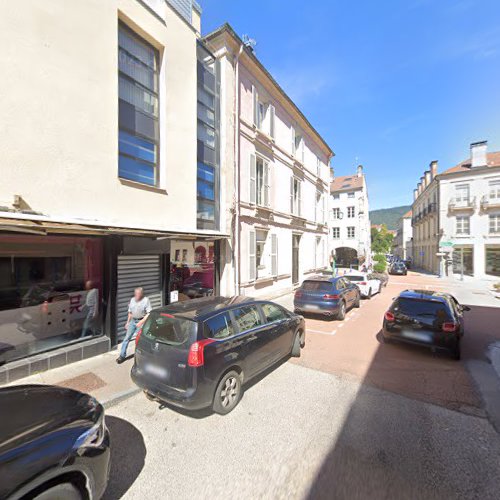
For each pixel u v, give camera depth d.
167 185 6.90
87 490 2.13
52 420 2.15
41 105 4.58
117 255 5.91
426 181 33.84
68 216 4.94
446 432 3.30
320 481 2.60
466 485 2.54
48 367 4.80
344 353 5.90
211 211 8.93
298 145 15.23
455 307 6.27
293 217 14.05
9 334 4.59
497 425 3.43
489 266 23.84
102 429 2.37
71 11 4.95
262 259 11.88
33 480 1.77
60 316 5.24
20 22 4.34
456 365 5.31
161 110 6.87
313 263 16.91
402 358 5.64
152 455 2.95
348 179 38.03
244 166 10.18
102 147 5.46
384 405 3.90
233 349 3.88
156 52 6.88
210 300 4.67
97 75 5.35
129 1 5.97
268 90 11.79
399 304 6.15
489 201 23.59
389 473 2.68
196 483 2.60
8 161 4.23
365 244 36.78
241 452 3.00
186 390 3.41
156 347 3.73
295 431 3.35
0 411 2.19
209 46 9.27
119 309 6.13
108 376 4.62
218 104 9.19
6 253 4.57
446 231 25.48
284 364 5.32
